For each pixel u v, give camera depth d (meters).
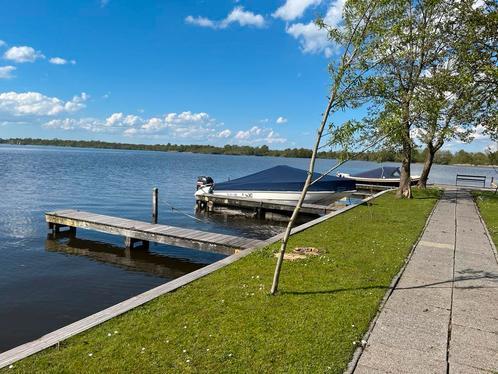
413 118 6.91
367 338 4.95
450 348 4.77
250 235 17.98
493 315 5.79
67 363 4.18
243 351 4.51
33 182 34.16
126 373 4.03
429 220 14.28
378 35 6.01
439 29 16.55
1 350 7.02
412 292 6.64
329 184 22.45
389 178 36.22
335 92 6.03
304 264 7.95
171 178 45.25
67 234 15.80
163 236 13.13
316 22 6.11
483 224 13.75
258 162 111.62
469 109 17.45
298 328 5.11
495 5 16.36
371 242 10.20
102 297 9.70
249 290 6.43
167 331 4.95
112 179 40.41
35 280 10.71
